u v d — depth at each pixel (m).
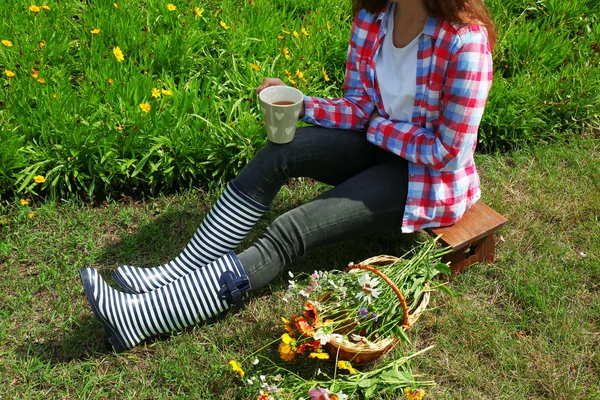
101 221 3.08
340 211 2.54
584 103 3.82
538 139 3.80
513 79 3.94
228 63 3.79
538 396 2.46
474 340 2.63
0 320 2.61
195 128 3.29
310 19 4.10
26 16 3.75
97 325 2.61
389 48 2.59
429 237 3.08
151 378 2.44
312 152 2.63
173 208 3.17
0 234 2.96
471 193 2.76
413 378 2.39
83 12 3.98
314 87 3.72
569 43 4.21
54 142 3.17
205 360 2.50
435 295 2.81
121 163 3.17
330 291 2.47
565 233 3.18
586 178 3.51
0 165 3.02
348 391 2.35
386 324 2.38
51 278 2.80
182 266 2.63
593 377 2.51
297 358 2.51
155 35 3.80
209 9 4.15
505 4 4.56
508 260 3.01
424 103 2.51
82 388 2.39
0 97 3.27
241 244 3.02
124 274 2.56
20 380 2.40
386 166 2.64
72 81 3.63
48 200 3.12
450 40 2.36
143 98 3.39
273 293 2.78
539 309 2.77
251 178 2.56
